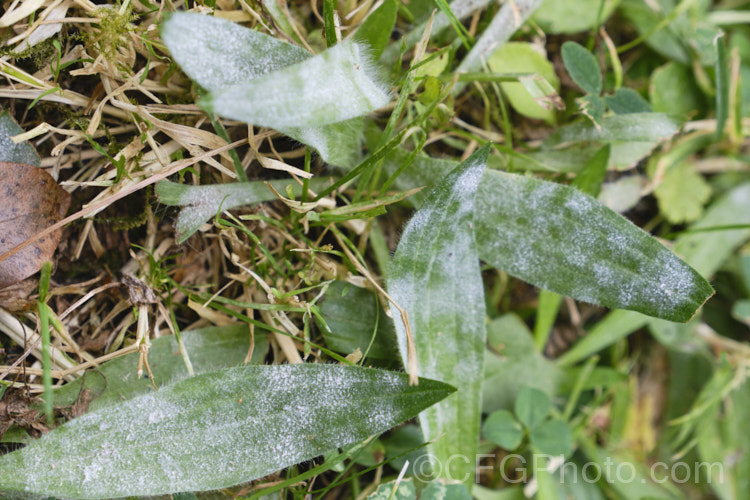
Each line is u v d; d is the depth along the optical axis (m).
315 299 0.36
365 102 0.33
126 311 0.37
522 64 0.39
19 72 0.35
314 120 0.33
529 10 0.38
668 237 0.41
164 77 0.36
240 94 0.32
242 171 0.36
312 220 0.36
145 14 0.36
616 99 0.39
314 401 0.34
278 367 0.34
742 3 0.43
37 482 0.33
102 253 0.37
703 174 0.42
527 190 0.36
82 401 0.35
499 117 0.40
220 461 0.34
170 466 0.34
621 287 0.35
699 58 0.42
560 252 0.35
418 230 0.35
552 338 0.41
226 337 0.37
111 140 0.36
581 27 0.40
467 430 0.36
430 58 0.36
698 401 0.42
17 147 0.36
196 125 0.36
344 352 0.37
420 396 0.34
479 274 0.36
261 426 0.34
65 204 0.35
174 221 0.37
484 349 0.36
